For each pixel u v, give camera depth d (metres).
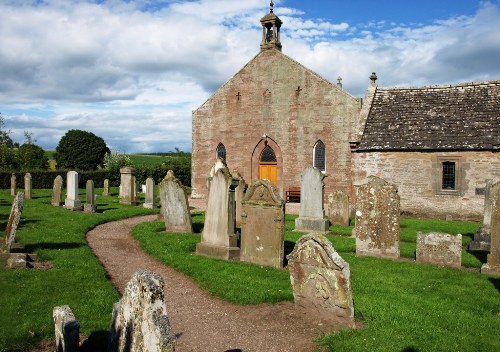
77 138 65.94
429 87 32.00
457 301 10.27
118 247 16.72
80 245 15.80
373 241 15.04
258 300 10.24
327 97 35.59
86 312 9.08
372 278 12.11
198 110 41.00
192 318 9.41
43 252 14.15
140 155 111.25
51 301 9.62
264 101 38.19
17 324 8.34
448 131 28.75
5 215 23.06
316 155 36.47
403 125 30.33
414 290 11.13
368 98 33.06
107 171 53.44
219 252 14.63
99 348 7.64
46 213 24.11
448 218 28.03
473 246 17.03
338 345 7.72
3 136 53.78
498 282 11.91
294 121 36.97
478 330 8.45
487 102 29.39
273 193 13.35
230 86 39.62
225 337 8.45
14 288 10.40
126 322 6.02
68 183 27.25
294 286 9.73
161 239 17.34
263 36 38.34
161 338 5.15
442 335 8.14
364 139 30.52
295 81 36.84
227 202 14.70
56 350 7.52
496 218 12.92
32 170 48.00
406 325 8.61
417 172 28.89
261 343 8.16
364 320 8.95
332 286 8.93
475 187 27.45
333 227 22.03
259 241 13.71
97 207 28.86
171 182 19.03
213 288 11.14
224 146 40.06
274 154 38.16
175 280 12.30
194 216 25.56
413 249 16.41
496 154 26.91
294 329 8.76
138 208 28.52
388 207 14.80
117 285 11.71
